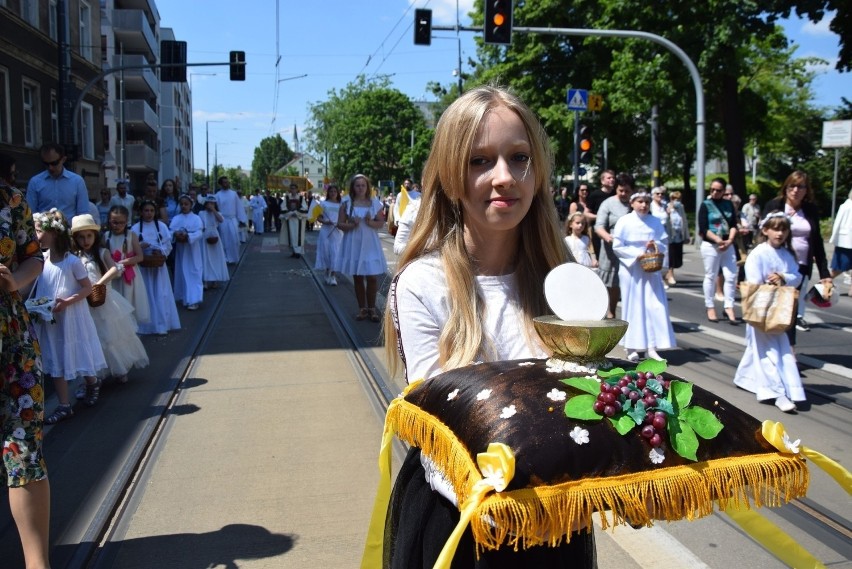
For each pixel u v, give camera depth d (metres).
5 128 18.88
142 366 6.59
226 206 17.17
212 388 6.23
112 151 40.31
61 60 16.47
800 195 7.39
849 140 16.45
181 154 73.81
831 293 6.18
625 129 30.64
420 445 1.49
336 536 3.57
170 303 8.71
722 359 7.37
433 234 1.75
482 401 1.37
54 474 4.37
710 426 1.33
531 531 1.22
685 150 36.19
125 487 4.16
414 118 72.50
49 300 4.92
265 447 4.79
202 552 3.42
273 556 3.38
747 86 28.83
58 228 5.34
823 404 5.77
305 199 29.88
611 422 1.31
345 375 6.61
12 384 2.82
